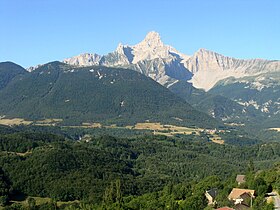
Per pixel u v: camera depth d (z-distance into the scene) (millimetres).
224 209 188250
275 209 182750
